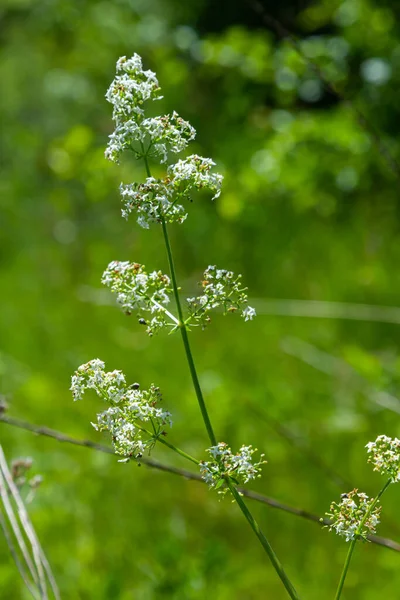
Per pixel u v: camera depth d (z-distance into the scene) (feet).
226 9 37.27
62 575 18.35
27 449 23.03
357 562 18.57
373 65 29.37
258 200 30.86
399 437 21.86
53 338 30.01
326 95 31.42
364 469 21.25
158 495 21.04
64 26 42.34
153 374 27.07
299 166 28.09
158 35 37.19
